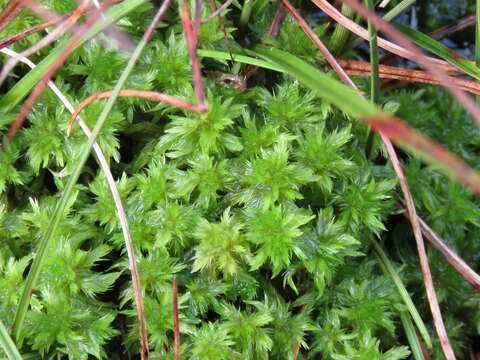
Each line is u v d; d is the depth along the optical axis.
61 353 0.19
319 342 0.20
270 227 0.19
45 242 0.17
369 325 0.20
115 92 0.17
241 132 0.20
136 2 0.18
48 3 0.20
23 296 0.18
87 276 0.19
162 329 0.19
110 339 0.19
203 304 0.19
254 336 0.19
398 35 0.14
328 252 0.20
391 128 0.13
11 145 0.20
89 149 0.17
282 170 0.19
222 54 0.20
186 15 0.16
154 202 0.20
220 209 0.20
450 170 0.13
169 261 0.19
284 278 0.20
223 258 0.19
